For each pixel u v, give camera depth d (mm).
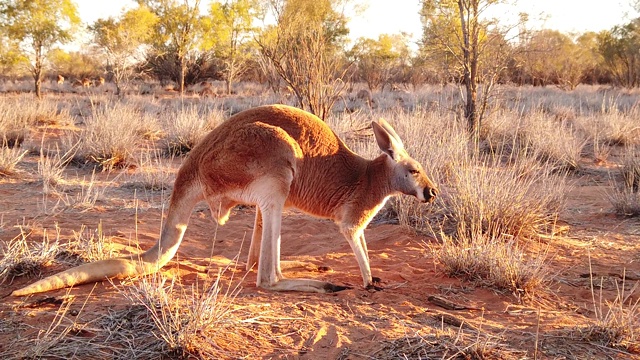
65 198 8891
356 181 5660
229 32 39625
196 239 7285
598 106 24047
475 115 14141
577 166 12000
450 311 4992
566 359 4008
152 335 4062
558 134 12914
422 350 4008
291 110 5629
